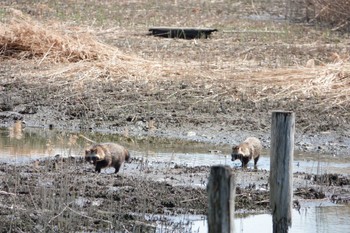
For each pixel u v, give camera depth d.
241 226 23.33
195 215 23.86
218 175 17.81
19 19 51.66
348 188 27.53
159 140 34.25
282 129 22.34
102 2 72.44
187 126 36.34
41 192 24.14
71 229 22.05
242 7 74.12
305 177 28.50
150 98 39.88
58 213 22.44
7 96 39.62
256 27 62.06
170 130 35.81
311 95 40.56
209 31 56.62
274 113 22.42
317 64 47.31
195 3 75.56
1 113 37.81
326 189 27.27
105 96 40.00
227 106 38.97
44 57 45.25
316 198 26.39
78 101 39.16
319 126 36.41
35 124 36.72
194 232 22.31
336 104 39.38
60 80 42.12
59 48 45.94
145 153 31.53
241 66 46.19
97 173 27.41
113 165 27.72
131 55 46.41
